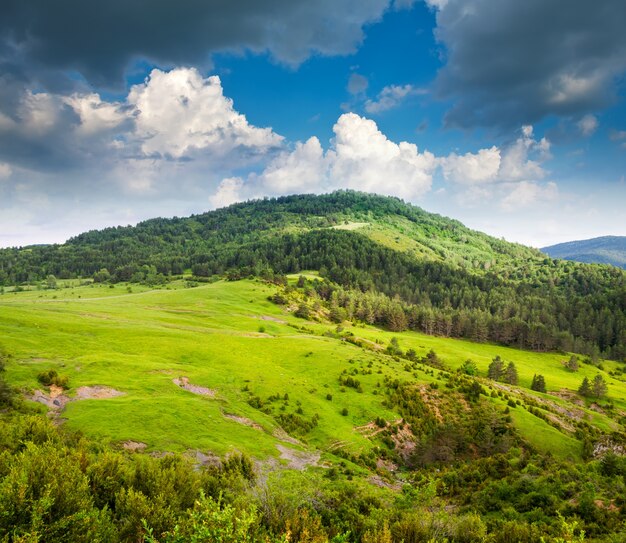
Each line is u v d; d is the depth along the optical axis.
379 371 95.44
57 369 60.94
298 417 66.81
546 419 85.94
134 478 23.84
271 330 139.12
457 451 69.75
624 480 37.59
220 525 13.53
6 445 28.67
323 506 27.81
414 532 23.31
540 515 33.12
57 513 16.09
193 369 75.94
